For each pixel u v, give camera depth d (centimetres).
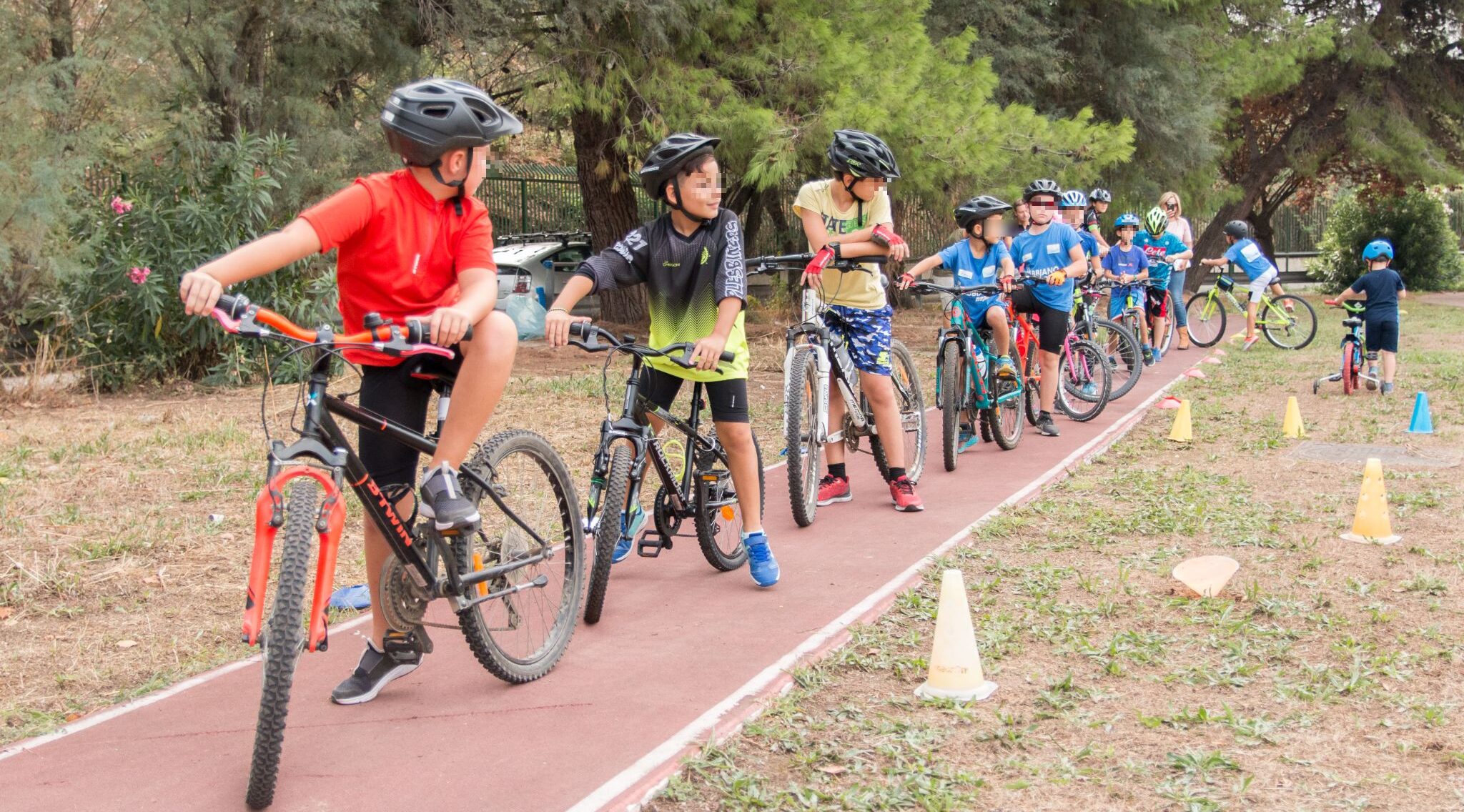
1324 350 1666
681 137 499
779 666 448
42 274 1155
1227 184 3128
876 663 458
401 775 361
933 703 420
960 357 870
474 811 337
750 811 341
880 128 1349
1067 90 2128
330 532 344
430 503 373
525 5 1377
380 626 422
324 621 345
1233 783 357
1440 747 382
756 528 555
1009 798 350
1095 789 355
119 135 1251
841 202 666
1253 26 2483
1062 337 970
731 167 1474
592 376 1317
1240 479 798
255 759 330
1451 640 481
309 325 1284
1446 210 3275
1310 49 2484
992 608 529
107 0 1153
